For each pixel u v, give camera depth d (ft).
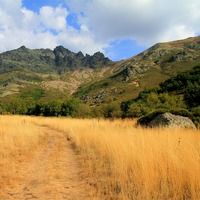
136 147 41.70
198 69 453.17
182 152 34.86
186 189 28.04
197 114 101.04
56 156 53.31
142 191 27.37
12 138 62.44
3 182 34.14
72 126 108.17
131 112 169.78
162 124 89.76
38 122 150.30
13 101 312.91
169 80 468.75
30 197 29.50
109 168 40.32
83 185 33.76
